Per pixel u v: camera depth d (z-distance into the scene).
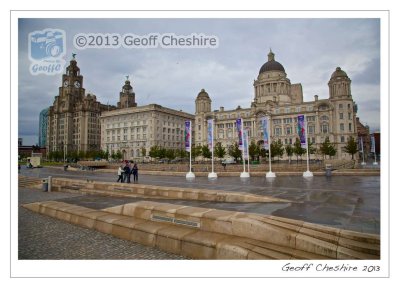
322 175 25.28
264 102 86.88
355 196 11.85
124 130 101.56
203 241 6.29
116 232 8.12
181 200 12.71
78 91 128.75
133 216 8.89
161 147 86.81
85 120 120.56
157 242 7.07
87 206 12.15
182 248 6.56
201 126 96.81
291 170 32.59
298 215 8.20
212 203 11.52
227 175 28.48
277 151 62.69
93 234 8.37
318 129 76.25
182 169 40.25
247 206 10.24
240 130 26.75
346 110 73.12
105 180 23.50
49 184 18.66
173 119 102.88
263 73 93.50
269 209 9.36
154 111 94.25
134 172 21.59
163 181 21.77
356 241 5.76
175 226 7.61
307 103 78.94
